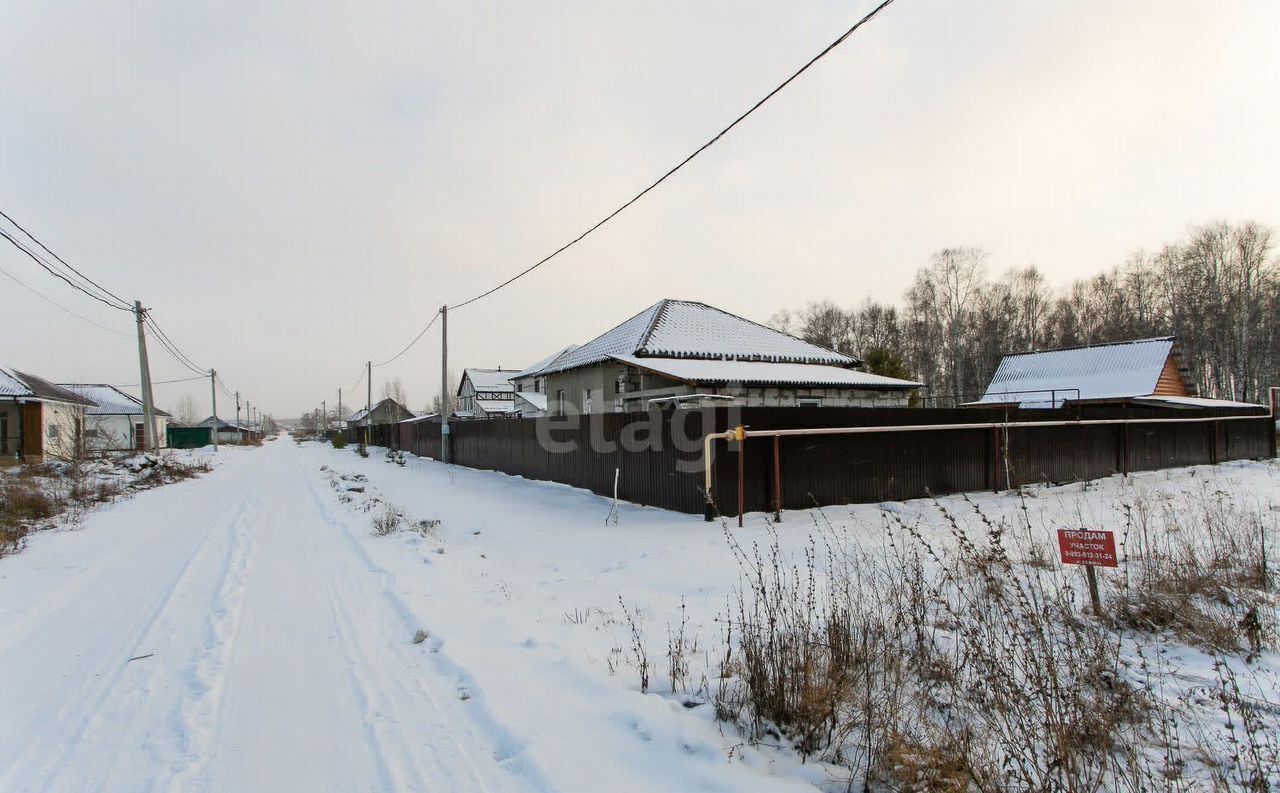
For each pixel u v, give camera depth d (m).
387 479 18.89
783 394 17.72
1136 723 2.85
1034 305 49.78
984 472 11.27
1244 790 2.31
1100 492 10.92
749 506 8.93
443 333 25.50
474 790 2.69
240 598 5.82
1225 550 5.62
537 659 4.10
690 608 5.11
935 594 3.86
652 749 2.88
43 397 24.77
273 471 23.73
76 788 2.80
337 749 3.09
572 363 21.77
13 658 4.39
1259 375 37.09
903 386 19.59
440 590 5.91
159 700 3.68
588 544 7.85
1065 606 3.46
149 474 18.75
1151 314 44.66
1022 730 2.39
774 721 2.99
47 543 8.90
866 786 2.46
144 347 22.69
